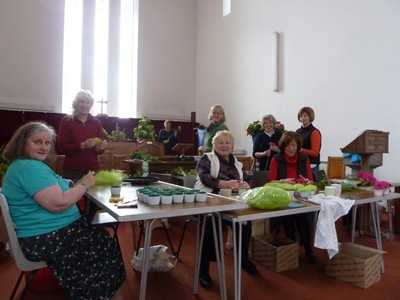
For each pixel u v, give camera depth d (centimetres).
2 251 279
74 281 150
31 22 752
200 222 206
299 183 234
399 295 205
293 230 282
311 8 582
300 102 604
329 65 546
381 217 379
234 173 244
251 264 240
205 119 910
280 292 209
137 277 231
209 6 894
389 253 284
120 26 862
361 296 204
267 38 686
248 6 744
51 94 771
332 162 439
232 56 798
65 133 281
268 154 364
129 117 869
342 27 525
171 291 210
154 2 891
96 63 833
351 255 241
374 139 317
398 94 447
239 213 174
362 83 495
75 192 158
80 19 814
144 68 878
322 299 200
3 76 723
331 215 199
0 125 704
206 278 219
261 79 704
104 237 169
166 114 907
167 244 308
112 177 244
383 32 466
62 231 155
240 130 771
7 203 152
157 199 161
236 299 174
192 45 949
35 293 207
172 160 415
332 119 541
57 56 777
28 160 155
